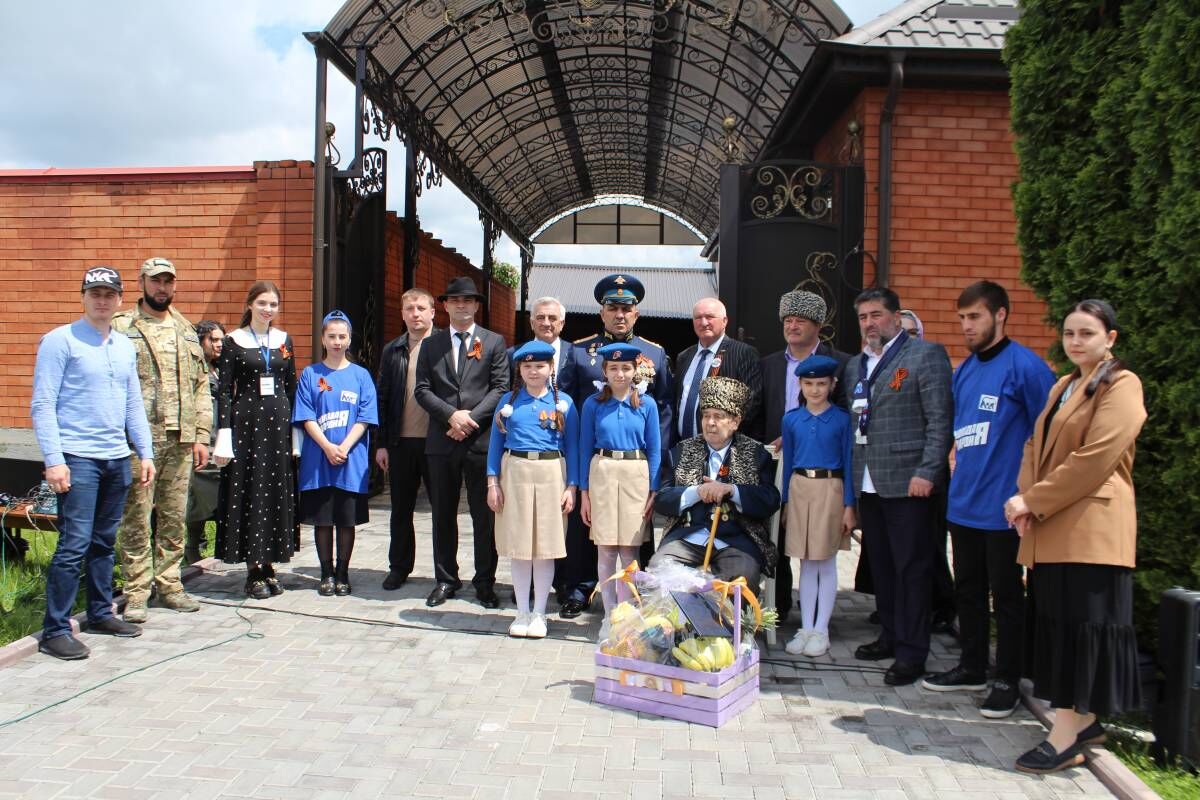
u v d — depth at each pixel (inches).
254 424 235.5
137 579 214.2
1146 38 164.4
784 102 412.2
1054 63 189.0
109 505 203.0
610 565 205.8
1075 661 138.7
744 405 200.1
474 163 576.1
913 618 182.9
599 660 168.7
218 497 241.8
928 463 178.5
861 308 193.9
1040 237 193.0
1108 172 175.9
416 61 397.4
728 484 193.2
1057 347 190.4
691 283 1277.1
